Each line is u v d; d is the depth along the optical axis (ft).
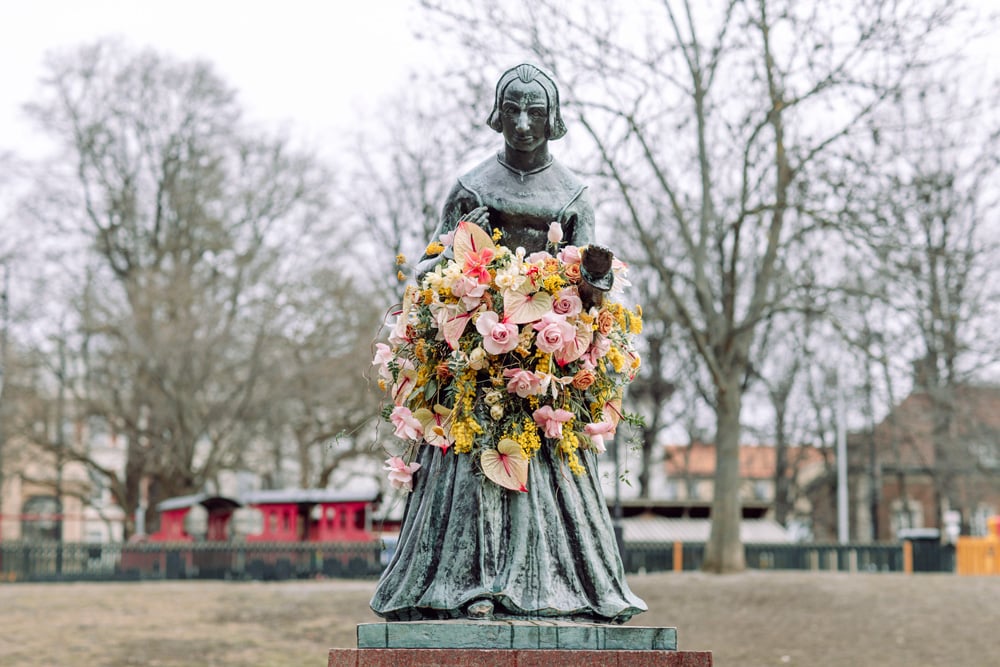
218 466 135.33
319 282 132.57
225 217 138.00
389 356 21.54
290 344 131.03
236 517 183.83
